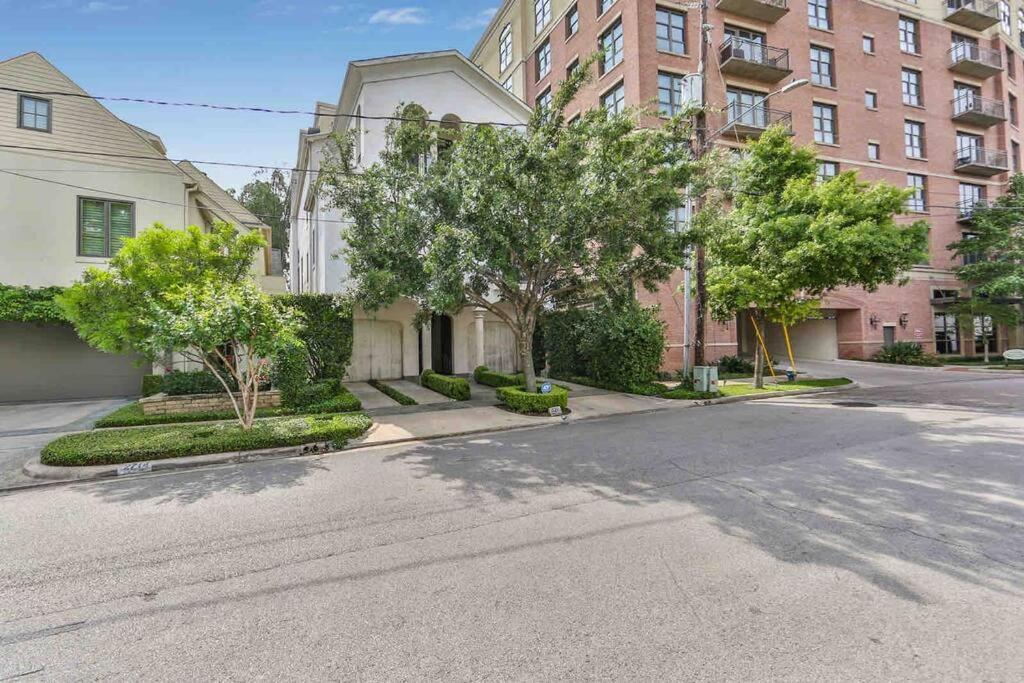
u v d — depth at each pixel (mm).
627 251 10148
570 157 9672
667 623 2824
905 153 24203
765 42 21047
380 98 15789
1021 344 27359
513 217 9453
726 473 5941
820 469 6027
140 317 9078
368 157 15438
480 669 2463
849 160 22594
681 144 11570
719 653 2543
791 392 14008
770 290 13383
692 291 15078
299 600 3193
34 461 6973
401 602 3131
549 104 10969
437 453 7559
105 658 2631
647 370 14445
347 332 13414
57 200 13242
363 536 4246
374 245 10094
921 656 2488
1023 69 29703
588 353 15500
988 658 2463
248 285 8500
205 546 4102
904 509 4602
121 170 13953
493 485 5684
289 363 11203
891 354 22328
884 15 24016
